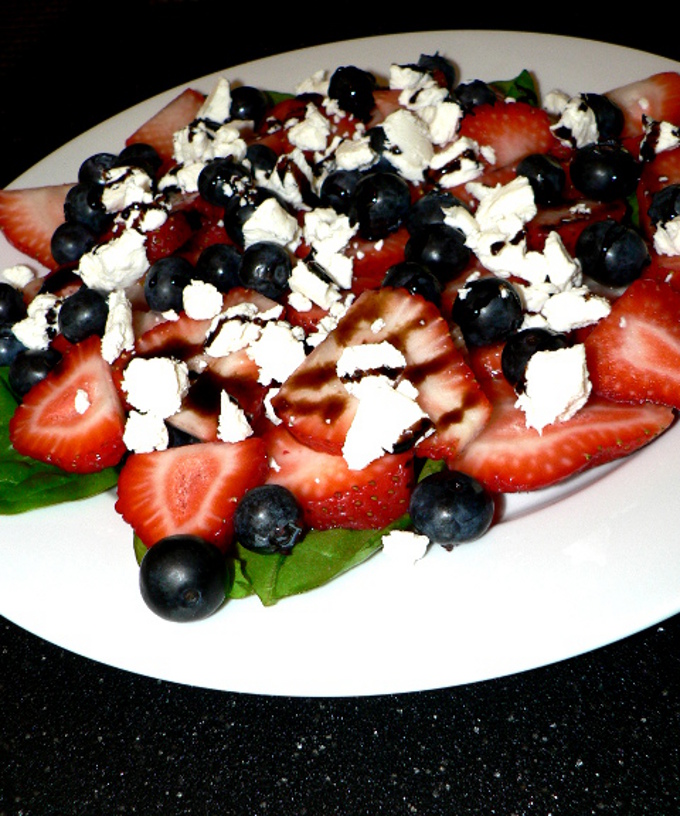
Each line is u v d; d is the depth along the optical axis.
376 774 0.22
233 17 0.46
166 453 0.25
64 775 0.23
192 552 0.22
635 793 0.21
